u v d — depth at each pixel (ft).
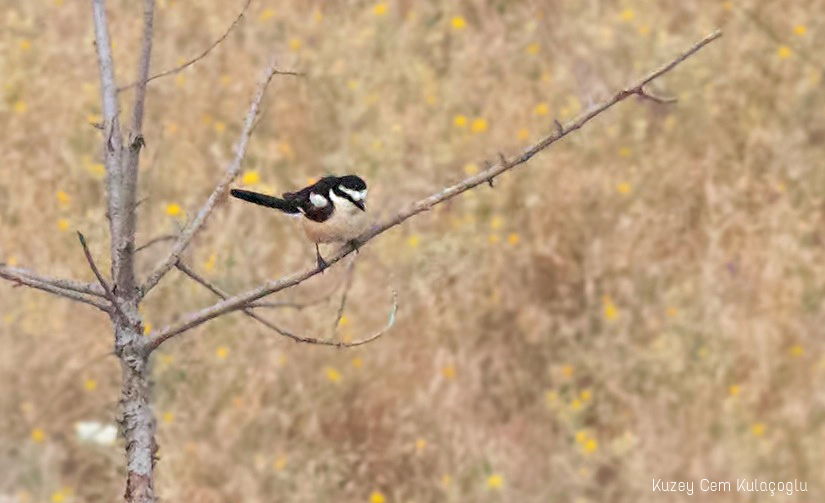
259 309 37.24
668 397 38.50
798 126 48.78
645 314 40.93
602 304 41.91
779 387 39.19
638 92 21.29
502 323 41.19
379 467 36.22
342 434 36.91
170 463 33.55
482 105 49.21
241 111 46.68
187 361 35.55
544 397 39.45
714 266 41.55
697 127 47.98
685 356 39.70
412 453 36.37
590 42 51.98
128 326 22.22
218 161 43.24
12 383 37.14
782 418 38.17
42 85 46.60
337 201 26.99
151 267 35.68
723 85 49.03
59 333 37.32
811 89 49.67
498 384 39.96
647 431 37.40
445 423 36.88
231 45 49.37
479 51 51.90
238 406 36.09
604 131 46.52
